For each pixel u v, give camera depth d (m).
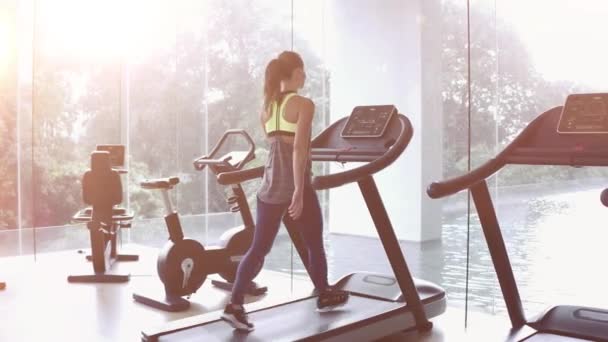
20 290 4.21
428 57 5.17
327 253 5.21
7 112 6.33
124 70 6.55
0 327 3.33
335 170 6.46
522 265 3.89
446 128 5.12
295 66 2.89
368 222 5.58
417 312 3.12
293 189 2.83
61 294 4.10
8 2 6.24
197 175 6.49
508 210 4.52
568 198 4.33
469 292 4.08
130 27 6.52
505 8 4.14
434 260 4.74
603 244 4.07
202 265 3.91
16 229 6.44
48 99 6.52
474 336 3.16
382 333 2.95
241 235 4.10
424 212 5.18
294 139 2.82
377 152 3.15
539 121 2.67
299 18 6.01
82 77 6.58
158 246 6.26
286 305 3.18
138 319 3.50
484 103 4.48
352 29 5.70
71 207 6.61
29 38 6.38
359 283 3.46
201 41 6.32
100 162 4.53
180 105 6.45
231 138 6.36
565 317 2.64
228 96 6.35
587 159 2.38
